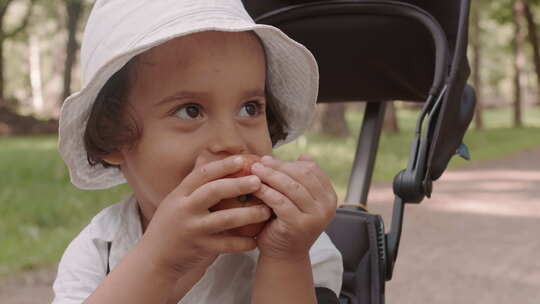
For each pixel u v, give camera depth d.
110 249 1.45
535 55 23.16
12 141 17.09
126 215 1.45
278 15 2.07
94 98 1.32
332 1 2.04
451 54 1.93
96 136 1.32
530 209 7.45
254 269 1.43
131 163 1.30
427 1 1.98
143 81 1.24
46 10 27.19
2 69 25.91
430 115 1.76
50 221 5.97
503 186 9.22
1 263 4.58
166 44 1.22
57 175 8.93
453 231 6.24
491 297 4.22
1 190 7.52
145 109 1.24
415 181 1.73
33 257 4.70
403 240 5.86
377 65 2.09
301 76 1.49
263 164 1.14
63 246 5.05
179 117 1.23
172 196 1.14
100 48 1.29
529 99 39.03
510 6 22.12
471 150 14.26
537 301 4.15
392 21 1.99
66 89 23.88
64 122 1.34
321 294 1.41
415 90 2.13
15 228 5.60
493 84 44.66
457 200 7.98
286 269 1.17
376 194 7.97
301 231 1.12
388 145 13.39
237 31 1.25
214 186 1.09
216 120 1.23
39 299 3.94
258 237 1.17
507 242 5.78
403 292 4.33
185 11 1.23
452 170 11.07
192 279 1.38
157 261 1.13
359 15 2.01
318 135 14.36
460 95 1.82
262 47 1.35
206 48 1.22
